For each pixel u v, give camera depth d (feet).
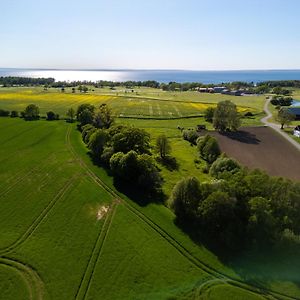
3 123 386.32
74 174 230.89
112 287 128.77
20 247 152.66
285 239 136.77
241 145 308.60
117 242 155.22
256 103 572.10
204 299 122.42
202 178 224.33
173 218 171.83
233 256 142.61
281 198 147.23
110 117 354.33
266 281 129.59
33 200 195.72
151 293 125.49
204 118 436.35
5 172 236.84
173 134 348.38
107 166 242.78
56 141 310.65
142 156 212.43
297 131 342.64
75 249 150.82
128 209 183.73
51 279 133.28
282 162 263.29
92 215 178.81
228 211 148.05
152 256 145.38
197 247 149.59
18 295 125.49
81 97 627.46
